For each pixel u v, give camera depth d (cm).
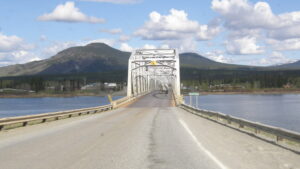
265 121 4788
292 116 5616
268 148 1219
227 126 2073
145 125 2156
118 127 2023
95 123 2336
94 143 1336
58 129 1925
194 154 1091
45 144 1311
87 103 10738
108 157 1034
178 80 6556
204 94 18162
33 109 8062
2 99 16438
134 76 7138
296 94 17150
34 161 970
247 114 6047
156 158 1020
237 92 18838
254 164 938
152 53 7388
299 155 1080
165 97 7656
